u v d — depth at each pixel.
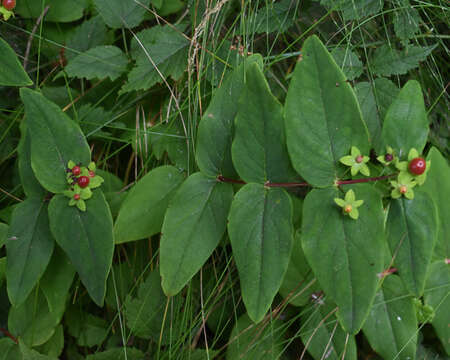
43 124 0.41
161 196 0.45
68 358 0.52
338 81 0.38
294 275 0.47
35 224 0.43
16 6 0.53
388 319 0.45
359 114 0.38
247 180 0.40
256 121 0.39
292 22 0.50
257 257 0.39
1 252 0.53
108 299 0.52
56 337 0.49
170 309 0.49
